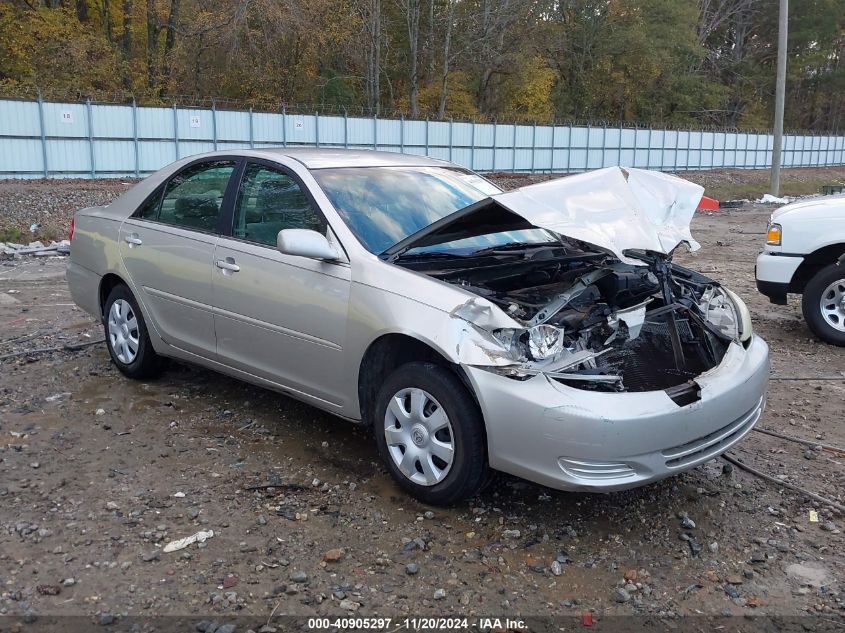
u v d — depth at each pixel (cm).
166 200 542
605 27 5812
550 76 5297
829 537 384
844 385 621
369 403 424
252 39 3781
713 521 395
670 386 387
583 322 383
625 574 344
